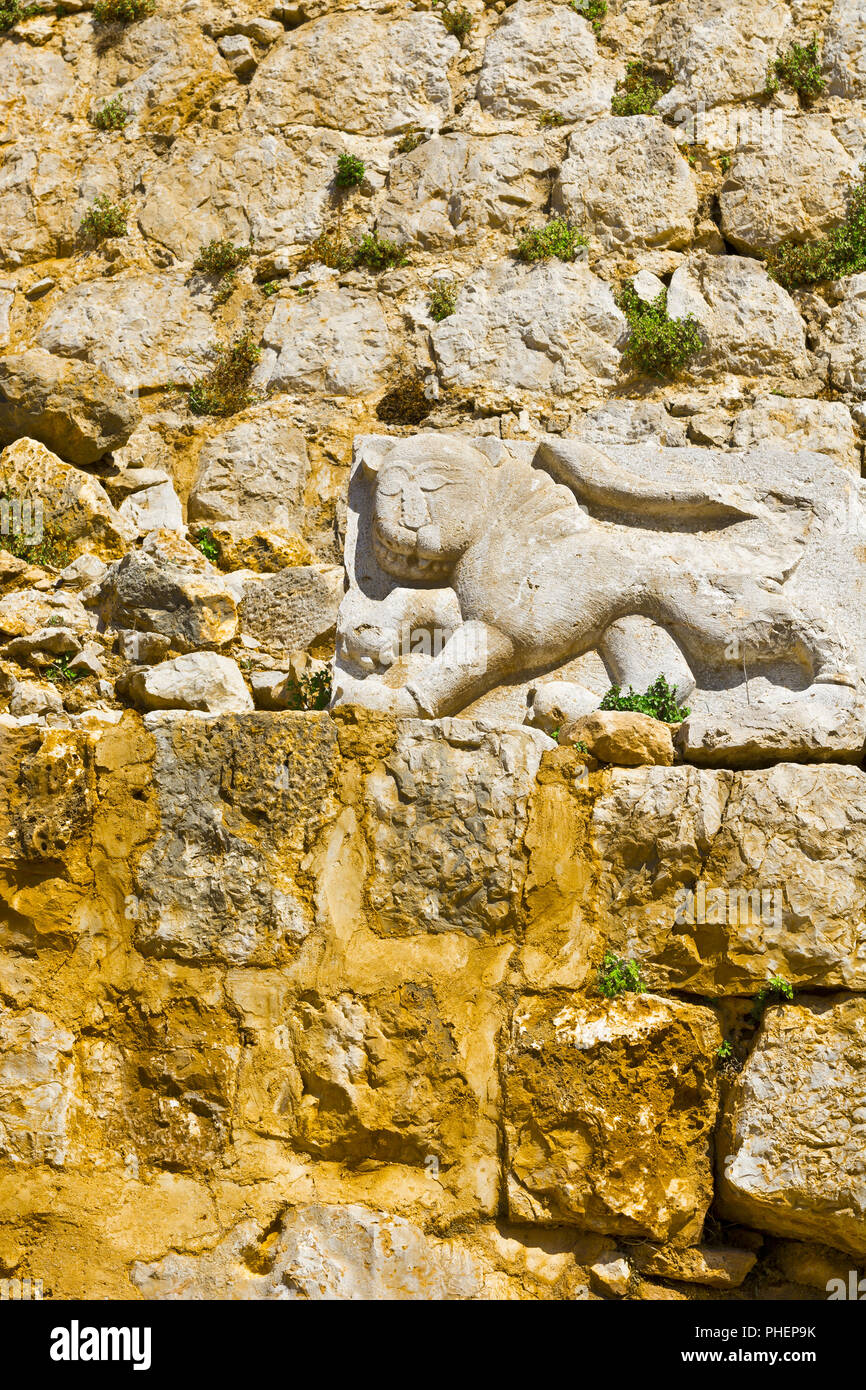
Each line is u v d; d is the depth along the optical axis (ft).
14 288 124.77
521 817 84.33
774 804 82.74
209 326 120.06
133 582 96.68
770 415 107.65
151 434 115.34
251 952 83.41
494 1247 79.51
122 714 92.58
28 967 84.43
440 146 122.21
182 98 130.62
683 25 123.75
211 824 85.10
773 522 98.22
